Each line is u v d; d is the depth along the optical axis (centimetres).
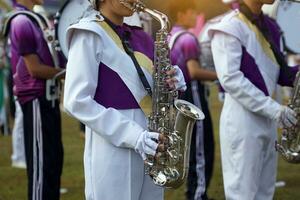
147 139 305
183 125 320
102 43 313
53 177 491
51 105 484
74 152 866
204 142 575
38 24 480
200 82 571
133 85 317
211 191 650
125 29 329
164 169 316
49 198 488
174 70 321
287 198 621
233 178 421
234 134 419
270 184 432
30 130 484
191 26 577
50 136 487
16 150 766
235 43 409
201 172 562
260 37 417
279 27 470
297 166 770
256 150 416
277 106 402
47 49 480
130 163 318
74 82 309
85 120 307
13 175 732
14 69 489
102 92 315
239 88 404
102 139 318
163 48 319
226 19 417
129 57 319
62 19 456
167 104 320
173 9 571
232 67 408
